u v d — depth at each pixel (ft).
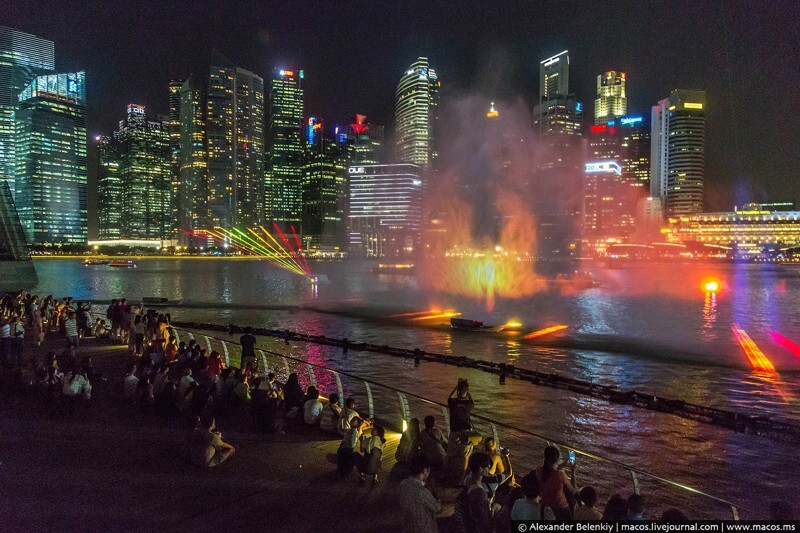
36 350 73.72
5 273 208.23
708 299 248.11
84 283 352.69
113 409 44.45
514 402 59.62
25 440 36.45
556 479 22.72
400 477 31.07
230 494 28.40
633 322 157.07
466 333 123.24
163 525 24.84
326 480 30.50
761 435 48.14
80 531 23.99
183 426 40.06
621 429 50.24
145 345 68.44
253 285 342.64
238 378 47.14
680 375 78.89
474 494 21.63
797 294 282.15
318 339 101.91
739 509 32.81
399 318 153.48
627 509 20.06
